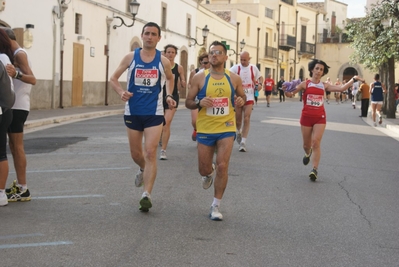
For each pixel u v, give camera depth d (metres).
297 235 6.00
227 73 6.50
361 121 23.83
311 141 9.52
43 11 21.31
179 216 6.58
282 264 5.07
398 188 8.82
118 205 7.00
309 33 69.56
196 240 5.67
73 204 6.98
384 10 21.55
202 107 6.47
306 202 7.57
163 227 6.09
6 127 6.57
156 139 6.69
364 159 11.77
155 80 6.69
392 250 5.61
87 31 25.36
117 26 27.70
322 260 5.22
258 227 6.25
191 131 15.63
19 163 7.00
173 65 11.07
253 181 8.84
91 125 17.06
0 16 18.47
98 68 26.84
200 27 42.44
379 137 16.98
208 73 6.48
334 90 9.22
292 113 27.09
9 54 6.63
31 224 6.04
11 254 5.07
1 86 6.17
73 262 4.91
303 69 69.94
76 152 11.20
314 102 9.25
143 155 7.11
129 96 6.53
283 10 63.84
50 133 14.57
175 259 5.07
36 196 7.36
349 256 5.37
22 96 6.89
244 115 12.10
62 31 22.78
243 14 53.88
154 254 5.19
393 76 24.88
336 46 68.81
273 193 8.05
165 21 35.16
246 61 12.08
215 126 6.44
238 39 52.81
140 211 6.73
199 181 8.64
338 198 7.90
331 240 5.87
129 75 6.76
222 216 6.61
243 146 12.05
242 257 5.21
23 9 19.89
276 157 11.42
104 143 12.60
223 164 6.41
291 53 66.75
